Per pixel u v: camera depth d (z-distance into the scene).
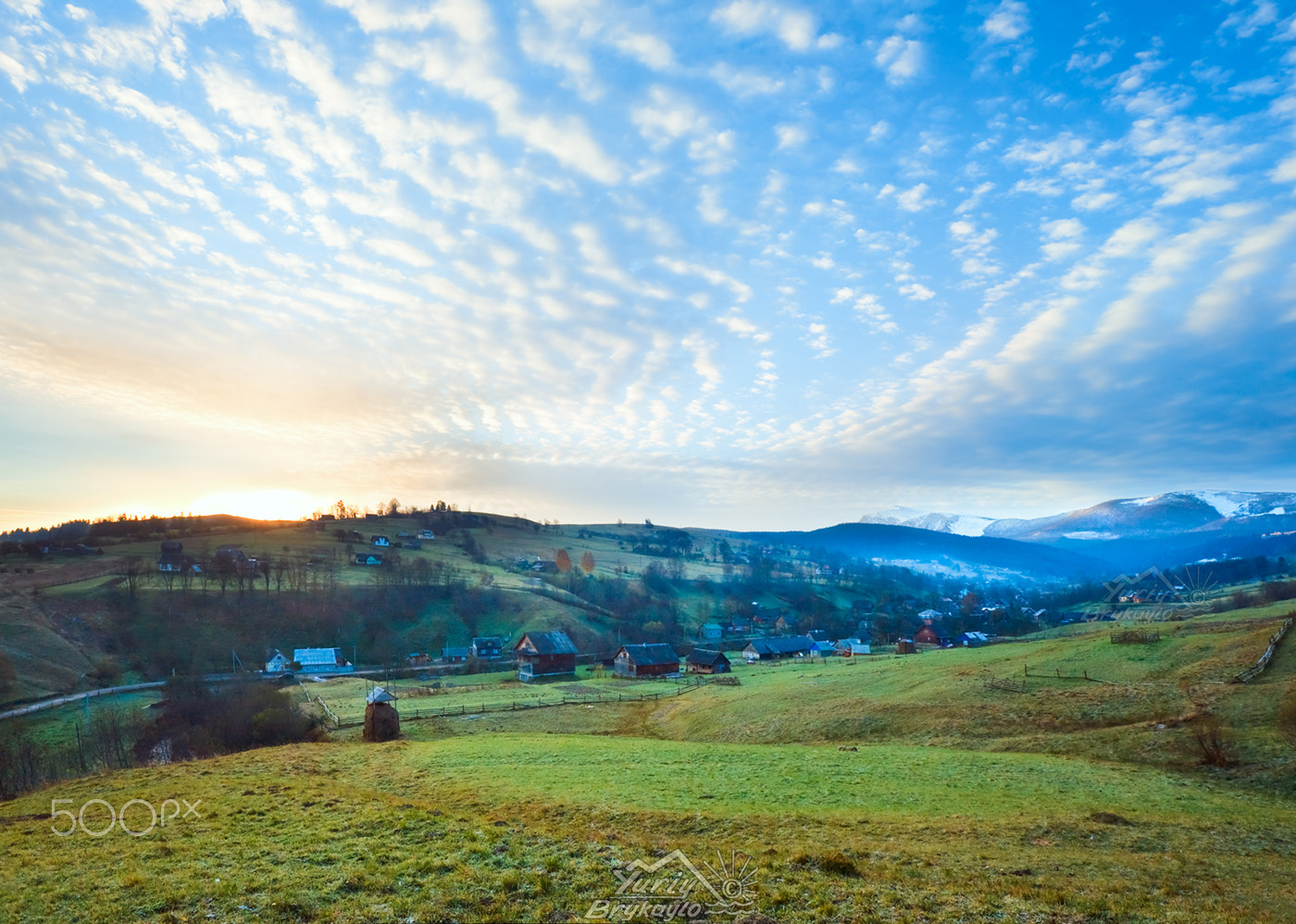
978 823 31.41
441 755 48.78
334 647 160.38
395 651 164.62
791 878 22.50
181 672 129.88
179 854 23.97
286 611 172.75
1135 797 36.69
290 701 80.25
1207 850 28.30
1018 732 54.00
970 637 175.25
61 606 148.12
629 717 78.19
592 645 170.50
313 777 41.03
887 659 109.00
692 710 76.75
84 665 124.56
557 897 20.25
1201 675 57.88
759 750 51.16
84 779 41.41
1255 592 167.75
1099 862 26.05
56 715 95.69
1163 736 47.31
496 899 19.97
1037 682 64.69
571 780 40.00
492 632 178.75
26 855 24.14
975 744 52.72
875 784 39.47
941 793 37.62
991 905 20.70
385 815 28.86
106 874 21.95
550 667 123.94
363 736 61.62
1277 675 53.06
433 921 18.52
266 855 23.84
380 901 19.78
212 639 152.00
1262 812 34.22
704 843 27.45
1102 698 56.97
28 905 19.58
